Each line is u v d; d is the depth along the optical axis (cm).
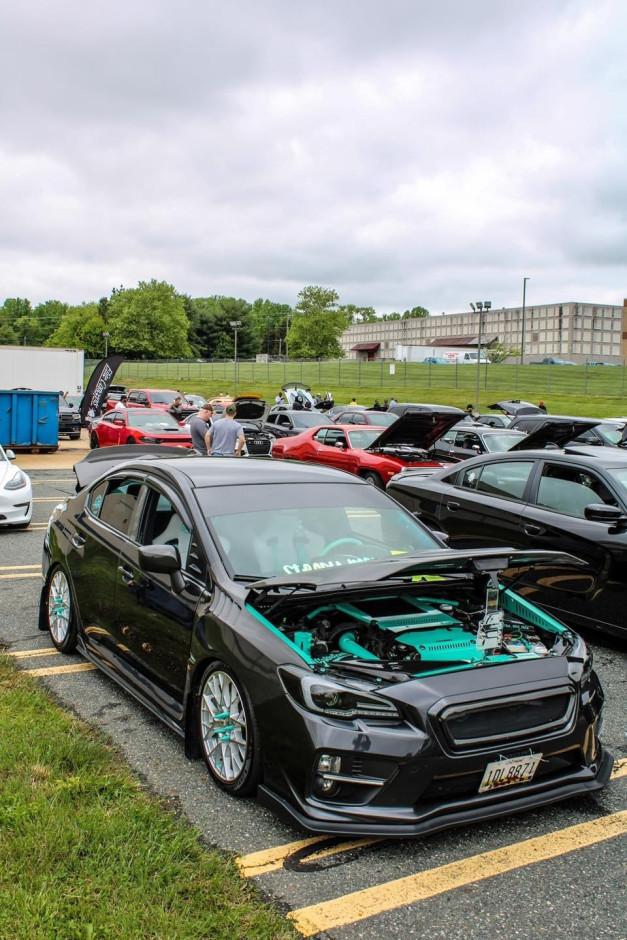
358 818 310
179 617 402
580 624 618
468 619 400
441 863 316
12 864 288
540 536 648
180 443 1884
